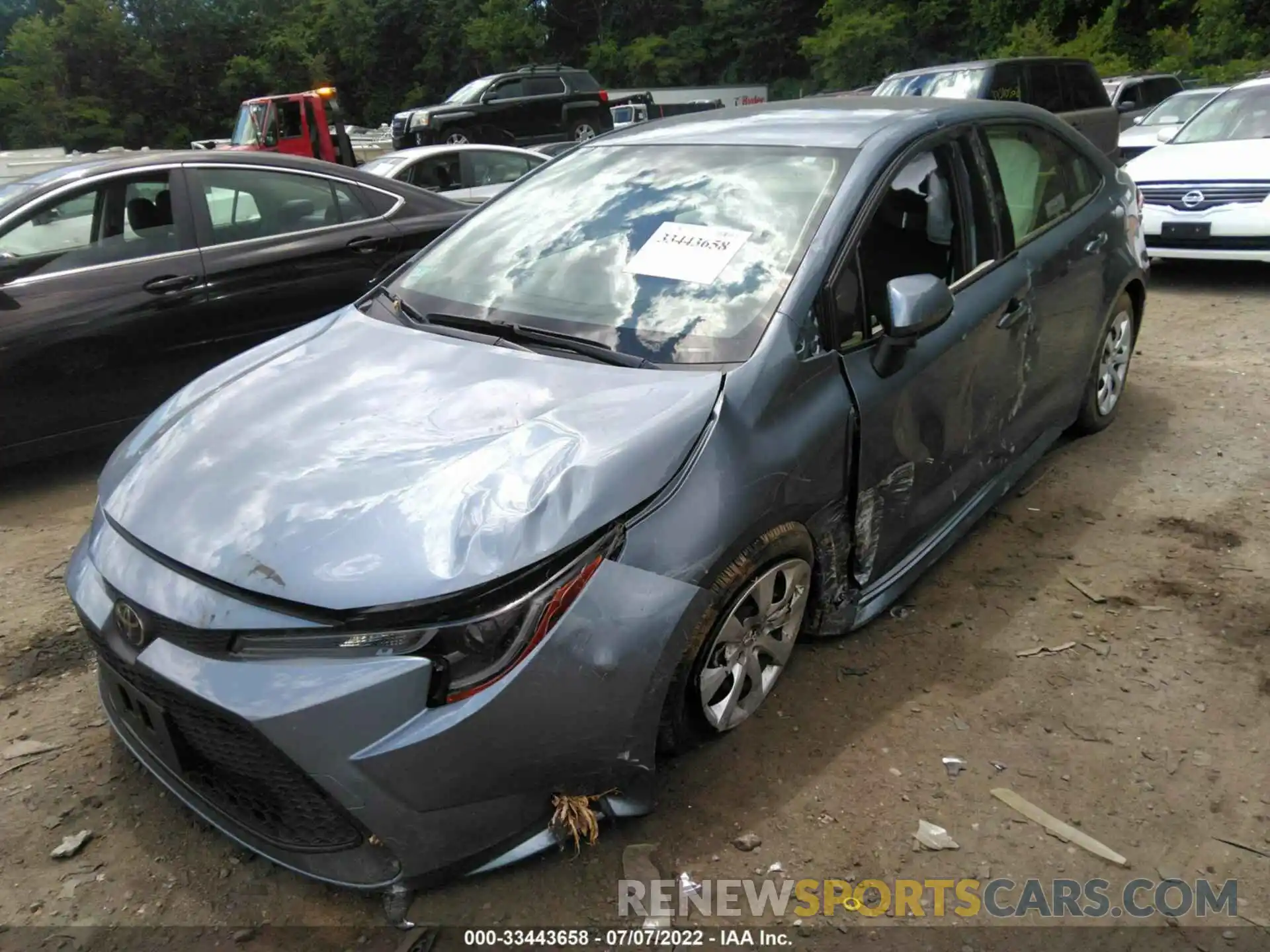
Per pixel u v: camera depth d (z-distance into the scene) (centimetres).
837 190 285
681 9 4828
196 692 195
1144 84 1522
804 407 253
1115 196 435
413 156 955
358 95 4822
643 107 2448
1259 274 777
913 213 301
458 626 191
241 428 247
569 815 213
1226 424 468
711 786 247
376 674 189
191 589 204
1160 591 330
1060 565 349
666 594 213
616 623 205
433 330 291
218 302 485
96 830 241
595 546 207
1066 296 378
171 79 4425
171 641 204
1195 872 219
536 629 197
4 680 305
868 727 267
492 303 296
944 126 326
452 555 195
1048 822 234
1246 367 550
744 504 231
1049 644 303
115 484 249
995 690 282
